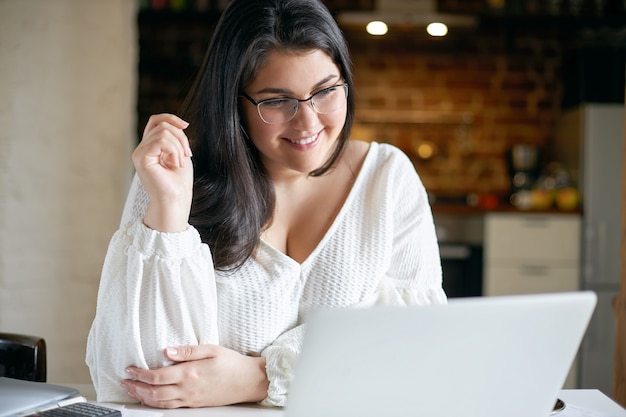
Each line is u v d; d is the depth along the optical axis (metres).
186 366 1.26
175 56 5.17
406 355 0.91
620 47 4.52
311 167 1.39
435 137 5.24
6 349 1.52
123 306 1.25
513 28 5.02
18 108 2.94
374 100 5.22
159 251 1.25
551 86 5.22
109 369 1.30
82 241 3.08
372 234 1.51
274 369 1.28
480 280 4.68
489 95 5.23
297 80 1.33
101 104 3.13
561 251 4.57
